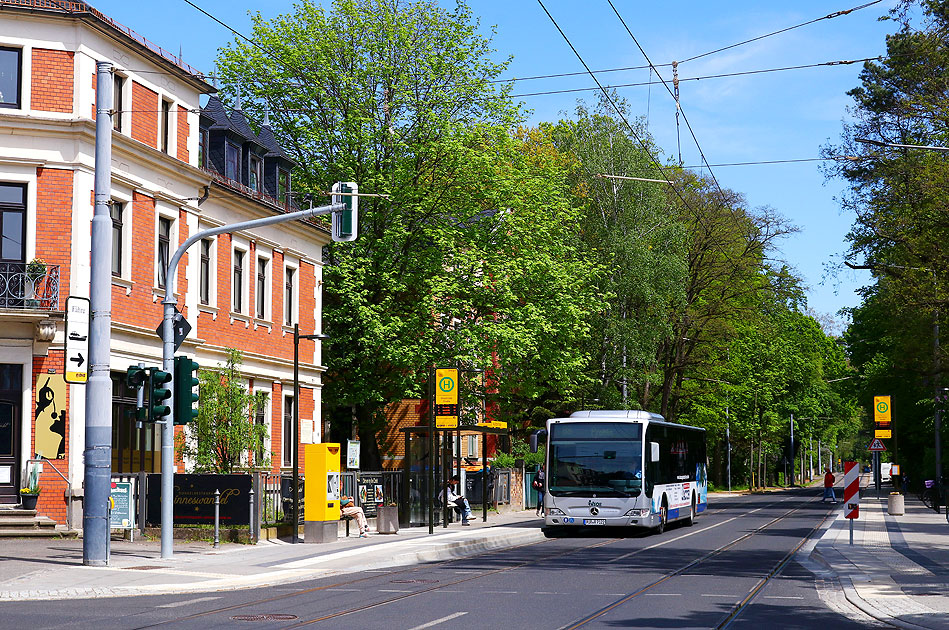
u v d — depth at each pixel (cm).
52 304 2577
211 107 3525
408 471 3175
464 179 4334
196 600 1565
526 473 4922
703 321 6016
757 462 9862
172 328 2131
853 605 1554
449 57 4369
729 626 1320
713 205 5925
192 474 2567
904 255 3978
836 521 3859
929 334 4250
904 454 8531
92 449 1988
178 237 3109
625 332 5194
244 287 3553
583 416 3167
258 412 3581
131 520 2264
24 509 2534
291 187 4244
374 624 1300
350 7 4272
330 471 2662
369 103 4300
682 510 3494
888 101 4031
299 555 2280
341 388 4394
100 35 2747
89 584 1720
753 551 2528
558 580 1858
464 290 4275
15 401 2586
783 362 8912
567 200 4931
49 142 2631
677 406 6644
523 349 4234
